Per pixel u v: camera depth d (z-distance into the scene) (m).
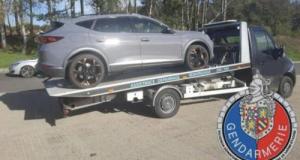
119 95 4.69
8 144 3.84
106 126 4.36
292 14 30.39
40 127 4.42
